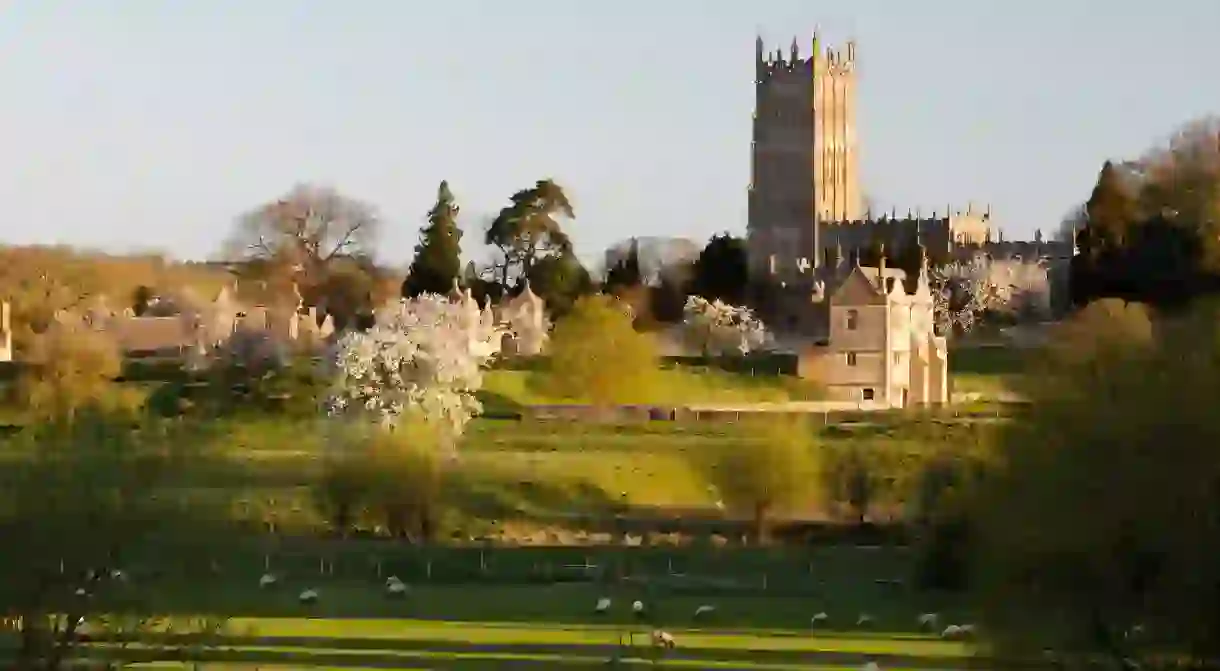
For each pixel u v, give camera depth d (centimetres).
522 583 15938
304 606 14262
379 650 12194
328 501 18212
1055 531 9819
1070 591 9806
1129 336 12575
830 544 17975
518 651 12269
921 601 14812
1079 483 9925
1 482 10562
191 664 11369
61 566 10306
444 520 18388
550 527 18688
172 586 10600
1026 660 10281
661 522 18938
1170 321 11600
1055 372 10844
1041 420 10556
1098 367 10669
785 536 18462
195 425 11888
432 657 11962
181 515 10738
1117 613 9731
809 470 19150
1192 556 9444
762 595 15238
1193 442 9788
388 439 18588
